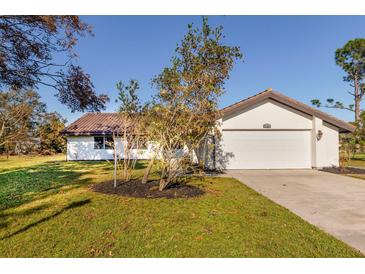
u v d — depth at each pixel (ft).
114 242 11.75
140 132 26.66
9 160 67.36
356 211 17.46
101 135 64.08
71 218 15.05
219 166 42.88
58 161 61.82
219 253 10.77
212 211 16.69
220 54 23.39
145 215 15.72
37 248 11.11
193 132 23.63
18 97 72.18
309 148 44.62
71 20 25.55
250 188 25.70
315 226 14.24
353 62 89.25
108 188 23.79
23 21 23.73
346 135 50.11
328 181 30.71
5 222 14.35
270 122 43.70
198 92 23.20
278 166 43.83
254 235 12.62
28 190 23.85
